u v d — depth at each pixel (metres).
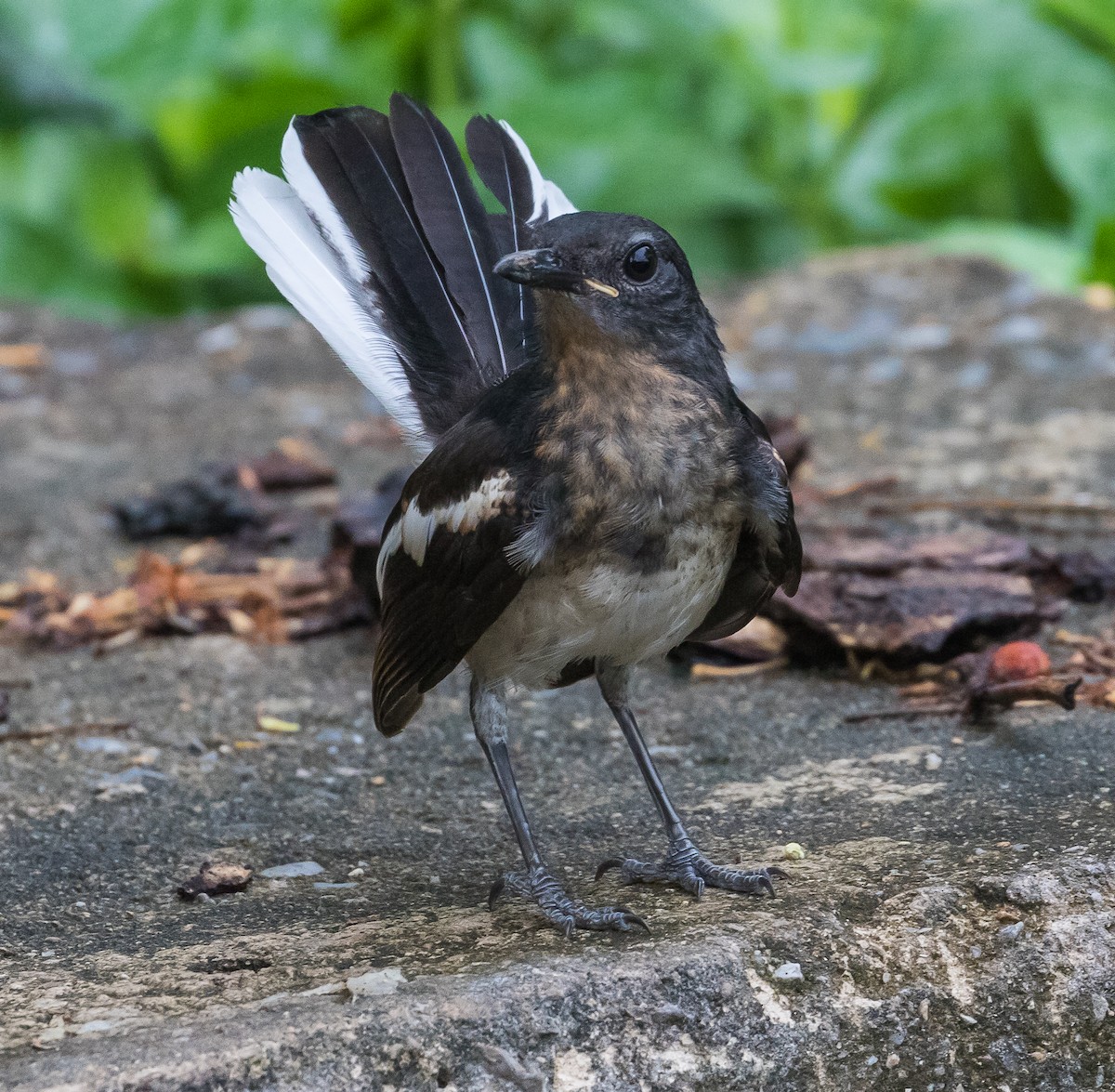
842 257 20.03
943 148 19.16
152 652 11.23
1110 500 12.64
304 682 10.66
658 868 7.55
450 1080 6.16
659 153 18.44
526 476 7.05
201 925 7.45
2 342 19.12
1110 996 6.77
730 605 8.08
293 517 13.66
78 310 20.47
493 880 7.84
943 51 18.89
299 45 20.05
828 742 9.26
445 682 10.70
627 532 7.01
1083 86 18.41
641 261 6.97
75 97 18.56
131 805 8.87
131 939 7.31
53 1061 5.98
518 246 8.95
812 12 19.52
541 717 10.02
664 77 19.38
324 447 15.60
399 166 9.27
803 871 7.46
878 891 7.14
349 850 8.30
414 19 19.80
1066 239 20.20
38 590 12.20
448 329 8.79
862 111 19.33
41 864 8.16
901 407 15.49
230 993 6.61
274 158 19.48
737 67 19.58
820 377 16.59
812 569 10.79
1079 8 18.16
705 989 6.50
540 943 6.89
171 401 17.19
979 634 10.30
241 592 11.96
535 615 7.26
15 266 20.69
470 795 8.97
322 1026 6.13
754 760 9.11
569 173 18.38
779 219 20.33
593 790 8.93
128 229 20.81
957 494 13.02
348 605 11.48
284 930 7.32
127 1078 5.85
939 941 6.92
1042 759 8.66
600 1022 6.36
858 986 6.74
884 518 12.53
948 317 17.92
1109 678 9.68
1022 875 7.08
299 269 8.91
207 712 10.19
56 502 14.27
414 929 7.22
